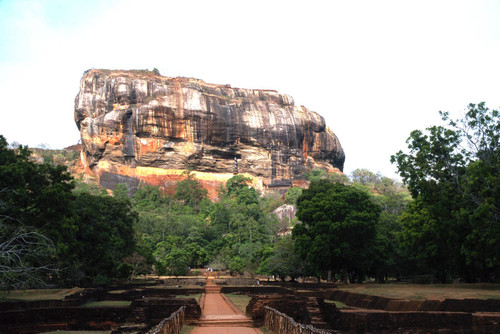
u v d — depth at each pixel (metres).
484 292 30.91
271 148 186.75
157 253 103.06
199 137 177.25
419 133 43.22
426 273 63.75
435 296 28.06
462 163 41.66
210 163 178.12
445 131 41.53
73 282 44.81
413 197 44.88
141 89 179.88
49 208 33.81
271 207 157.62
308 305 24.38
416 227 45.59
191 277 92.69
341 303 35.16
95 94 184.88
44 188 34.97
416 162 42.94
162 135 173.75
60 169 37.84
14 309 26.20
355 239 52.53
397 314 21.03
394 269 61.69
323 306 24.53
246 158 183.62
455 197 40.59
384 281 66.81
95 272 53.16
